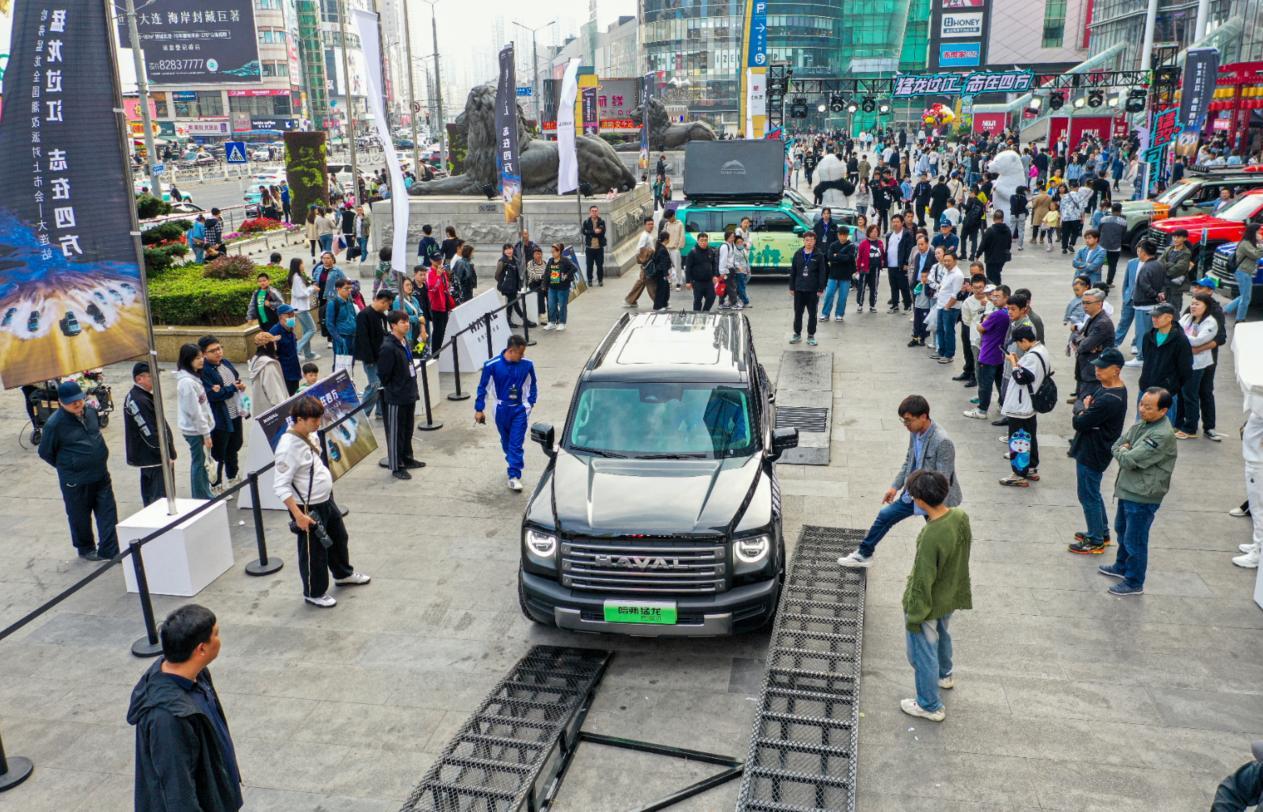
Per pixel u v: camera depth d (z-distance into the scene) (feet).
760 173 78.43
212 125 385.91
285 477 23.36
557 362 48.70
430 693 20.18
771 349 50.26
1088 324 32.68
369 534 28.58
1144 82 127.75
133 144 284.41
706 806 16.47
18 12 21.33
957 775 16.93
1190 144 93.91
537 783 17.08
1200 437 34.73
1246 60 147.33
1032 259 74.33
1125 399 24.09
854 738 17.19
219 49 218.59
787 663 20.26
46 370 22.71
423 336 42.60
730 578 20.22
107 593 25.36
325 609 24.04
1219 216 61.21
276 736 18.75
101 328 23.45
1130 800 16.19
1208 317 33.55
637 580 20.22
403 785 17.22
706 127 156.87
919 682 18.35
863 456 33.91
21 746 18.88
